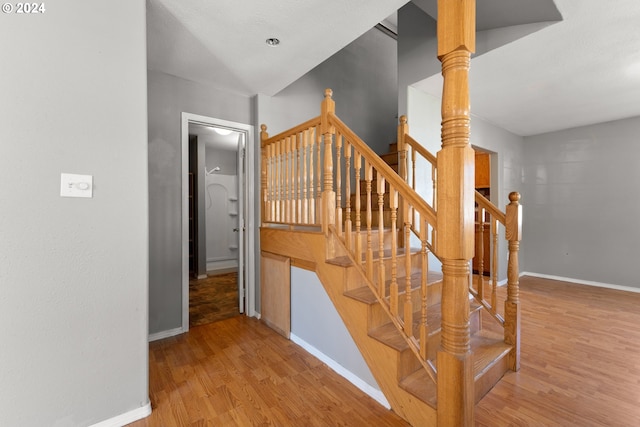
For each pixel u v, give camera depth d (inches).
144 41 61.9
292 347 92.5
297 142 94.5
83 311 54.8
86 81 55.2
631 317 116.0
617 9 71.4
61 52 52.8
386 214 111.5
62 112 52.9
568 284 168.1
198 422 59.5
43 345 51.2
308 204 88.8
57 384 52.4
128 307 59.5
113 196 57.9
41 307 51.0
